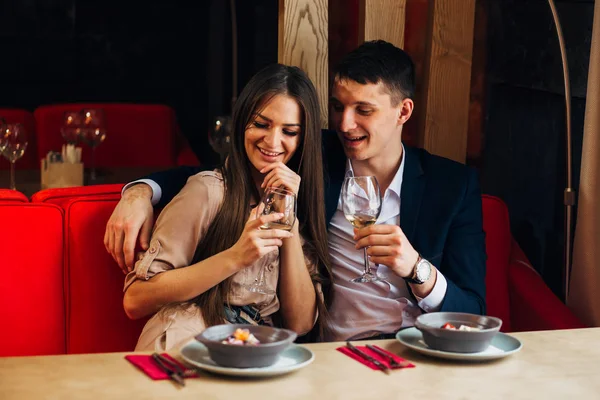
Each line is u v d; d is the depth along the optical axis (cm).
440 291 211
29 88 606
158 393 134
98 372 143
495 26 296
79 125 395
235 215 210
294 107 208
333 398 135
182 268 197
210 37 612
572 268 255
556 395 140
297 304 214
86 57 616
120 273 219
